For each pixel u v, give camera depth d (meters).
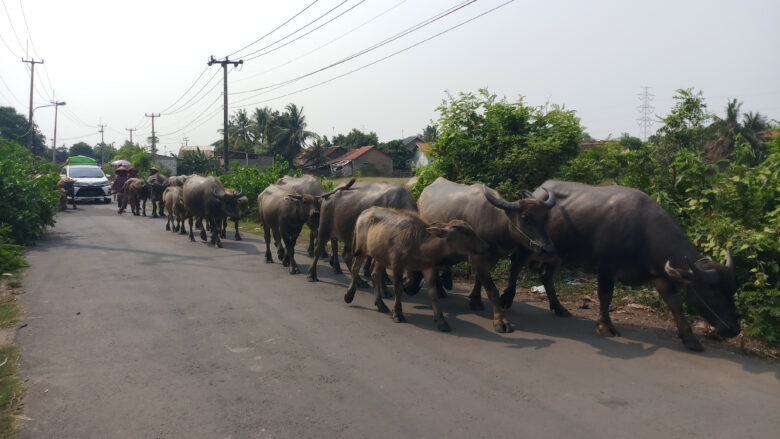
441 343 5.80
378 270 7.12
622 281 6.12
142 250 11.96
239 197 12.73
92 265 9.99
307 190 11.28
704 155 8.62
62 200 21.44
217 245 12.70
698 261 5.40
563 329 6.32
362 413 4.09
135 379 4.69
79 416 3.98
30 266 9.75
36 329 6.04
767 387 4.59
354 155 58.66
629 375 4.86
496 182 9.80
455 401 4.31
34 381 4.59
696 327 6.31
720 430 3.84
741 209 6.88
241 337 5.93
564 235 6.32
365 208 8.31
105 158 103.88
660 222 5.71
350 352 5.48
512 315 7.01
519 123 9.87
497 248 6.79
